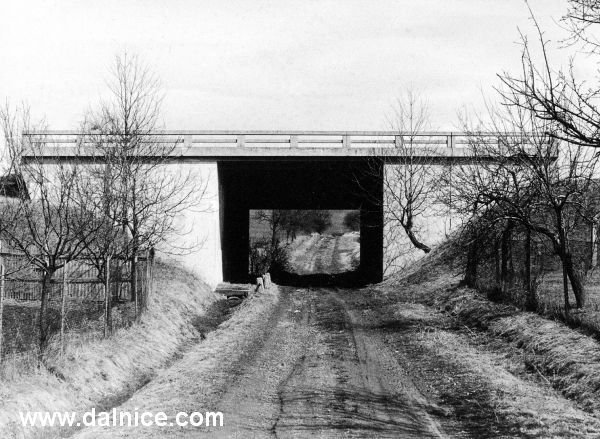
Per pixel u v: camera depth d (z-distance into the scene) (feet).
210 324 82.23
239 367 53.01
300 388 45.73
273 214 201.05
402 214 114.11
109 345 54.29
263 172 124.47
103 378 48.49
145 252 78.28
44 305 47.03
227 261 126.82
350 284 130.93
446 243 111.55
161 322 69.00
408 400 42.83
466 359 53.36
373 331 71.36
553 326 54.90
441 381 47.62
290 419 37.50
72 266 72.33
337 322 77.36
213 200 109.60
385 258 117.80
